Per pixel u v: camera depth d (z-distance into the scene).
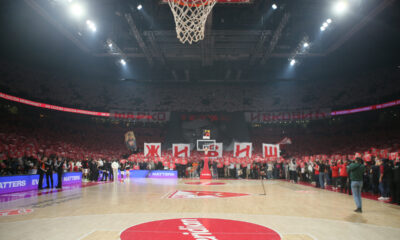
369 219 7.10
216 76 42.06
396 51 31.64
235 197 11.47
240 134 38.12
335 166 15.23
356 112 36.28
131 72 40.50
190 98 42.78
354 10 23.36
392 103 33.06
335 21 25.34
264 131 39.97
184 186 16.55
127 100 41.88
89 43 30.66
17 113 33.03
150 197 11.33
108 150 33.50
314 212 8.06
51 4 22.39
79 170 22.19
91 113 38.62
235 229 5.91
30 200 10.26
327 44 30.80
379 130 33.94
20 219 6.91
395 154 15.02
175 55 33.50
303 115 38.66
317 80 42.19
